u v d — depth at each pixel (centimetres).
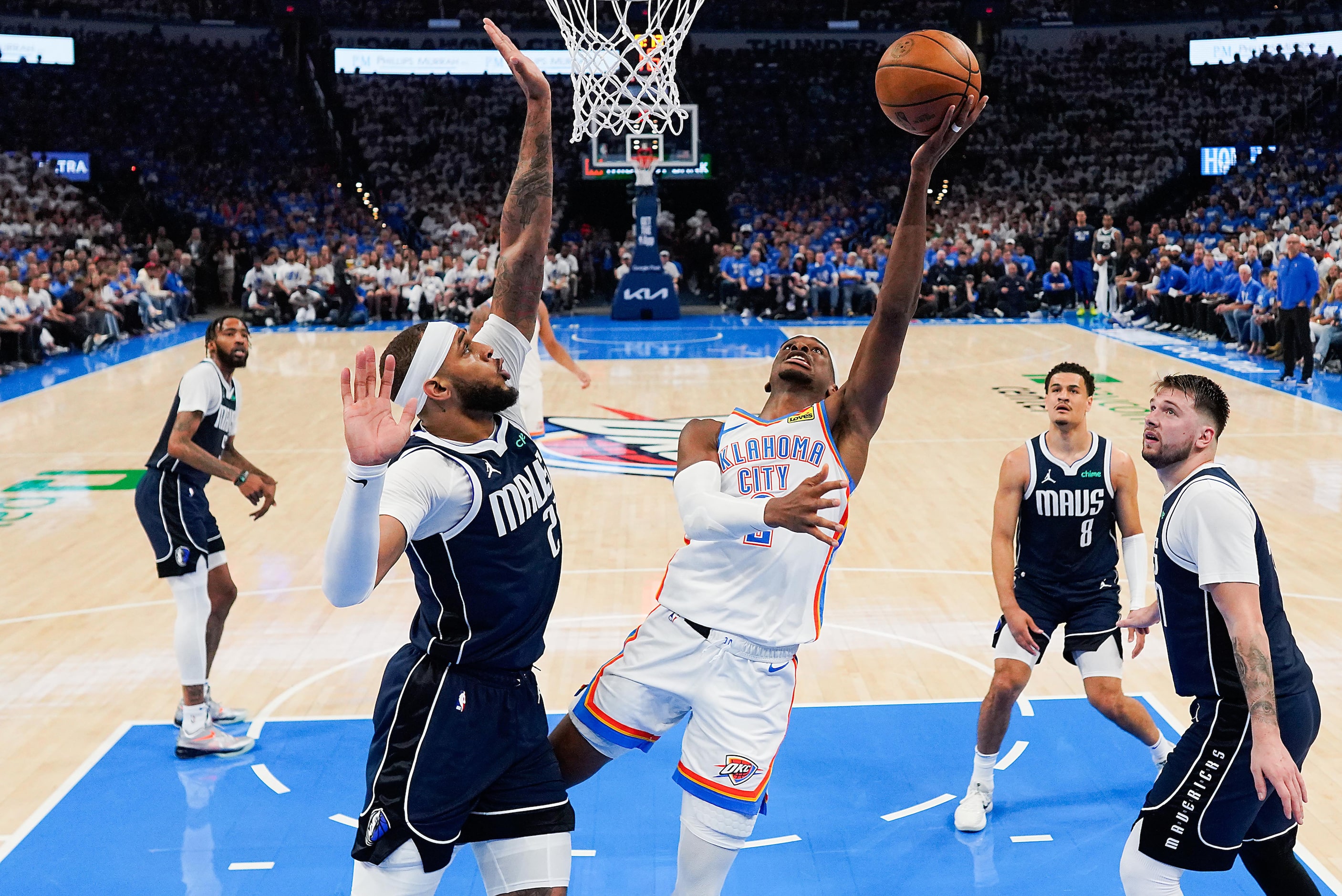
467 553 281
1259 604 300
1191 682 311
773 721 320
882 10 2980
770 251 2297
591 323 2119
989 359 1580
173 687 546
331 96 2881
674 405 1246
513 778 289
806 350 338
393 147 2873
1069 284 2208
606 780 450
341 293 2072
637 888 375
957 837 406
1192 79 2850
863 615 631
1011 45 2933
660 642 324
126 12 2744
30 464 1012
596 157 2136
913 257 322
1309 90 2728
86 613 646
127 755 474
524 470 294
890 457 1012
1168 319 1862
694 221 2650
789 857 395
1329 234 1850
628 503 865
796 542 318
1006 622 410
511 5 2955
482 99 2914
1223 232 2266
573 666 559
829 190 2828
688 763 319
